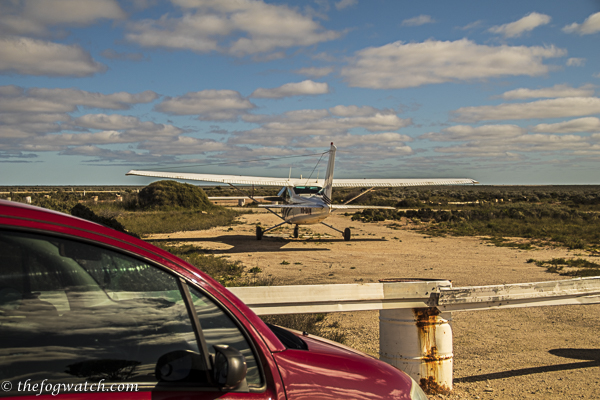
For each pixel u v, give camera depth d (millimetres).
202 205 38625
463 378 4707
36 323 1379
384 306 3969
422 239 20609
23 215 1363
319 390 1736
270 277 10547
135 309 1532
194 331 1589
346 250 16484
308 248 17047
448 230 24703
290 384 1701
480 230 24547
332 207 20375
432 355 4105
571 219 30219
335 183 22641
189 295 1631
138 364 1474
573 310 8188
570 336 6441
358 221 31938
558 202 59531
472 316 7746
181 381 1499
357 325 6910
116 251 1520
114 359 1450
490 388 4383
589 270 11719
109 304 1498
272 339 1814
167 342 1539
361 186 22594
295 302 3760
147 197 37312
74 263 1460
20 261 1372
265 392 1625
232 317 1696
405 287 3992
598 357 5465
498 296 4266
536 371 4949
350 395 1781
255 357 1695
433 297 4070
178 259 1688
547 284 4527
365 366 2006
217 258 13102
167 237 20328
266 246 17516
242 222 30031
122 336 1488
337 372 1871
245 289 3682
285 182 21922
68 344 1405
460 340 6246
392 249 16844
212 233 22500
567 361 5305
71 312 1438
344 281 10188
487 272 11656
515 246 17734
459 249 16844
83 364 1403
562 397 4172
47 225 1393
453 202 59906
